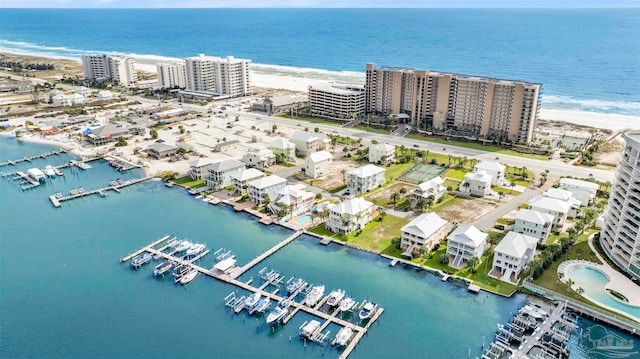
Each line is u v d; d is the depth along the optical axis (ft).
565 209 516.32
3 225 566.36
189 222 569.64
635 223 419.74
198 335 380.99
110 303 420.77
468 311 400.26
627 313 380.58
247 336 379.14
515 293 418.92
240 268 467.11
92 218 583.99
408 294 424.87
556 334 360.69
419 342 368.07
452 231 520.83
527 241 449.89
